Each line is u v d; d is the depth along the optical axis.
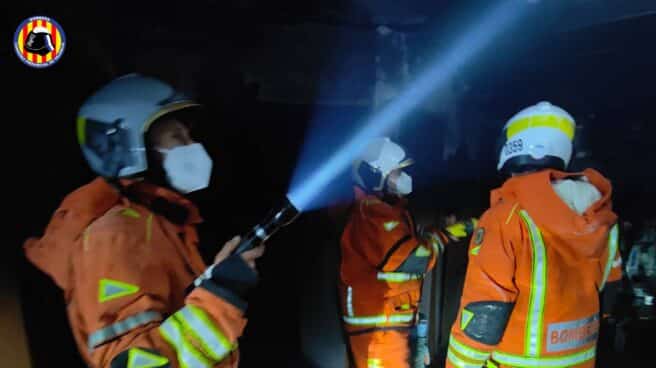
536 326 1.41
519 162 1.51
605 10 2.43
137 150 1.12
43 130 1.67
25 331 1.63
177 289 1.07
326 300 2.72
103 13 1.82
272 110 2.37
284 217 1.11
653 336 2.85
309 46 2.39
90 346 0.92
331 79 2.49
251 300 2.46
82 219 1.08
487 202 3.13
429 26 2.67
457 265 3.17
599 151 2.89
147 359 0.88
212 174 2.19
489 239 1.45
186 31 2.05
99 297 0.93
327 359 2.78
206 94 2.13
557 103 2.88
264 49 2.27
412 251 2.21
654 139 2.73
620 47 2.55
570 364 1.46
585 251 1.35
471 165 3.05
